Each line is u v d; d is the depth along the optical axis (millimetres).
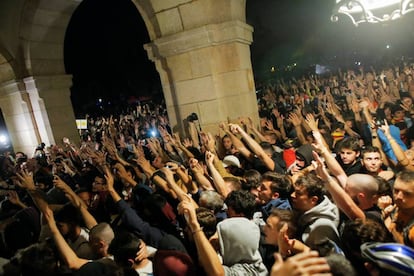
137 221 2680
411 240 1677
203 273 2113
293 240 1768
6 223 3521
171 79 5707
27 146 8883
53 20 7867
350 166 3215
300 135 4680
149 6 5441
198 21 5090
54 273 2129
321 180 2307
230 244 2105
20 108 8516
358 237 1605
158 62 5758
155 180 3381
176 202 3240
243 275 2004
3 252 2973
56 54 8445
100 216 3941
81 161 6793
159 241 2441
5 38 7902
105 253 2416
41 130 8461
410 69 9031
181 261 1964
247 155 4109
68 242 2840
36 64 8008
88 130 12602
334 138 4637
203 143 4465
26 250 2168
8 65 8156
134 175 4512
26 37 7668
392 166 3203
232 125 3613
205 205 2742
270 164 3500
